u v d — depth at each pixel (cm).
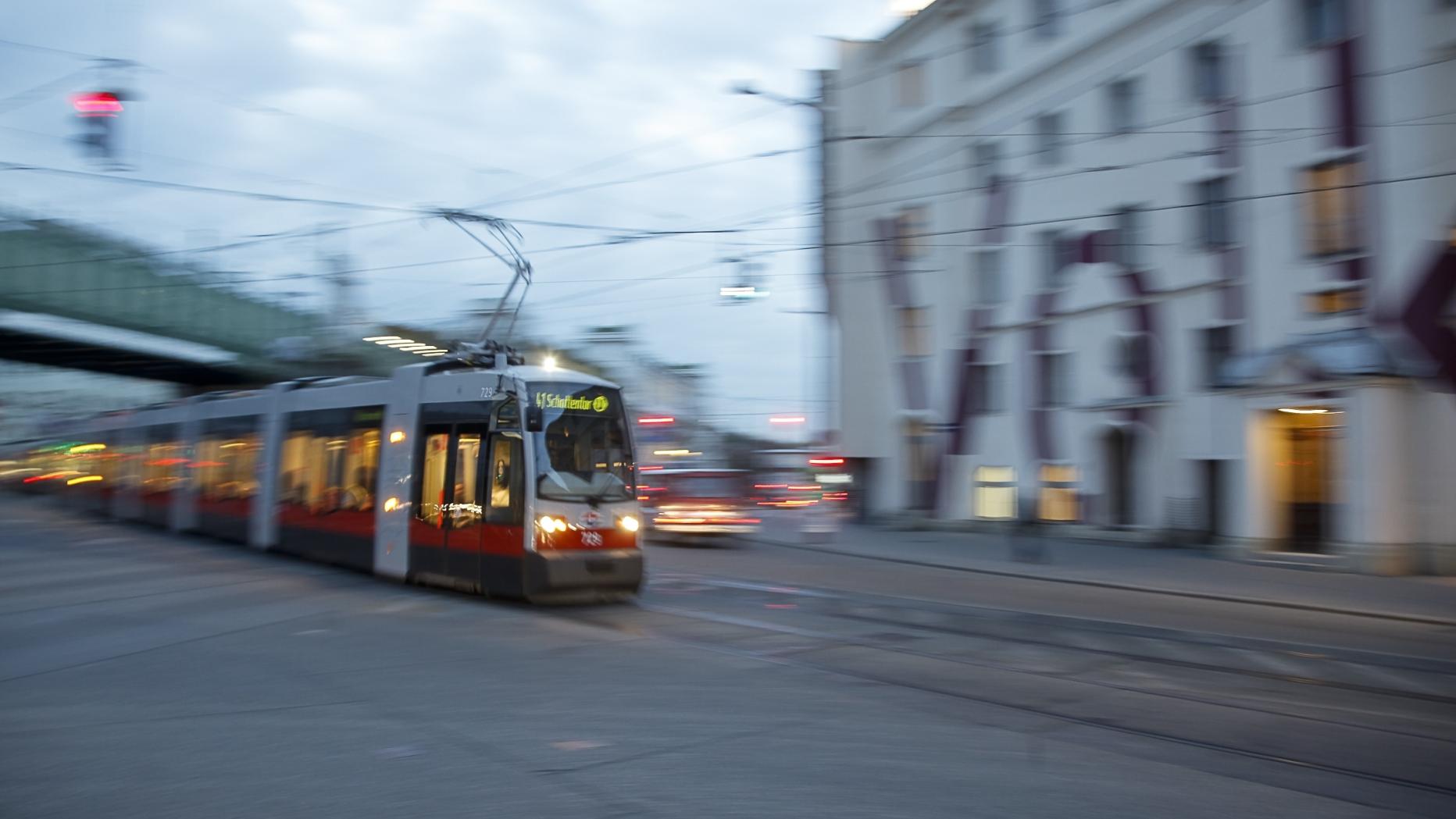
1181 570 2102
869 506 3719
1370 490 2080
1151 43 2697
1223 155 2495
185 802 578
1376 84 2153
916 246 3491
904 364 3553
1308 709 859
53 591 1554
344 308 3484
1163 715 826
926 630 1268
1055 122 3002
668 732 737
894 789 609
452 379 1543
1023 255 3089
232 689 881
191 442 2512
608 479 1423
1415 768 685
